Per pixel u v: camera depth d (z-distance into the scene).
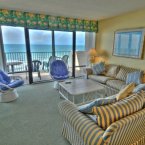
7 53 5.31
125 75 3.42
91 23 4.82
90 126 1.26
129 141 1.42
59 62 4.30
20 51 5.44
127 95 1.63
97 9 3.34
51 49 4.83
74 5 3.02
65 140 1.86
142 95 1.46
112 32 4.29
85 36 5.34
